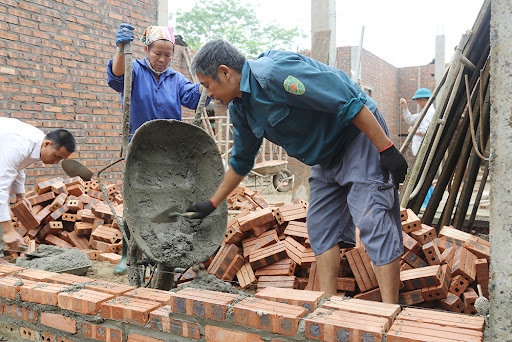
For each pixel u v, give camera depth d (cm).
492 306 162
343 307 207
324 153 242
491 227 159
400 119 1786
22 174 443
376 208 234
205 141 291
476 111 459
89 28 724
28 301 264
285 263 346
